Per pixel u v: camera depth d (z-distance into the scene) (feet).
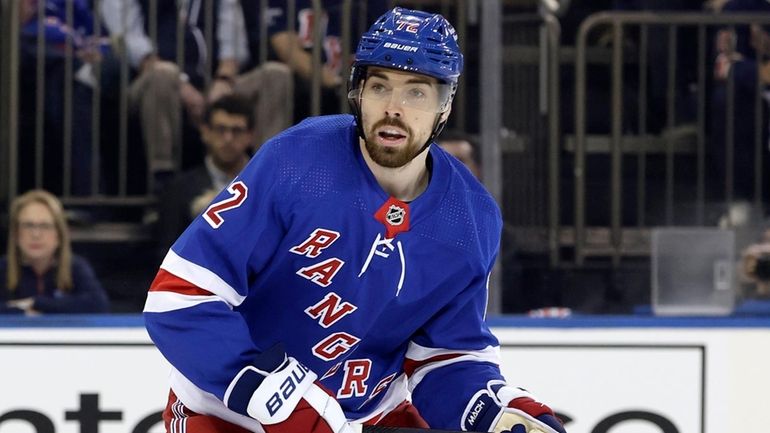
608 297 45.37
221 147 46.14
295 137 26.13
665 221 46.39
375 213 26.16
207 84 46.26
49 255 44.34
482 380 28.66
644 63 46.85
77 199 45.80
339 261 26.35
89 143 45.85
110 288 45.06
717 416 43.21
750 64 47.19
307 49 46.50
